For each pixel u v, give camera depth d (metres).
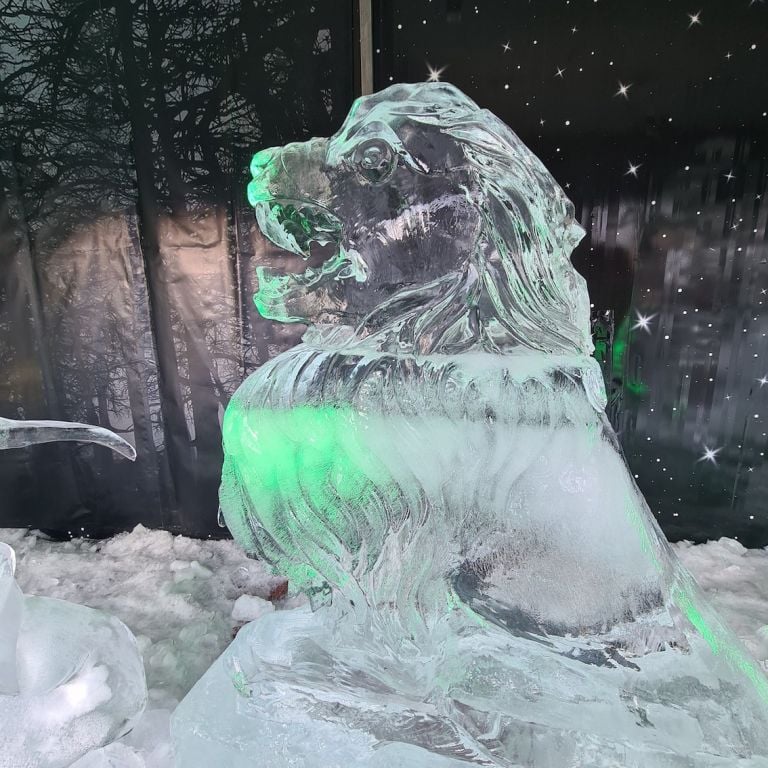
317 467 0.72
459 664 0.71
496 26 1.93
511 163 0.71
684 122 1.95
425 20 1.94
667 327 2.14
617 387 2.21
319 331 0.82
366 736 0.74
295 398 0.72
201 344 2.28
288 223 0.81
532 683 0.69
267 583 2.10
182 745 0.78
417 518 0.72
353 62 1.99
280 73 2.02
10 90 2.07
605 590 0.68
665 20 1.87
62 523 2.50
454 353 0.75
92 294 2.25
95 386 2.35
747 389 2.14
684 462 2.26
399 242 0.75
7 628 0.70
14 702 0.66
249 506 0.76
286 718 0.76
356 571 0.75
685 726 0.64
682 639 0.68
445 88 0.76
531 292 0.74
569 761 0.67
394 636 0.75
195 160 2.11
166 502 2.47
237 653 0.83
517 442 0.69
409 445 0.70
